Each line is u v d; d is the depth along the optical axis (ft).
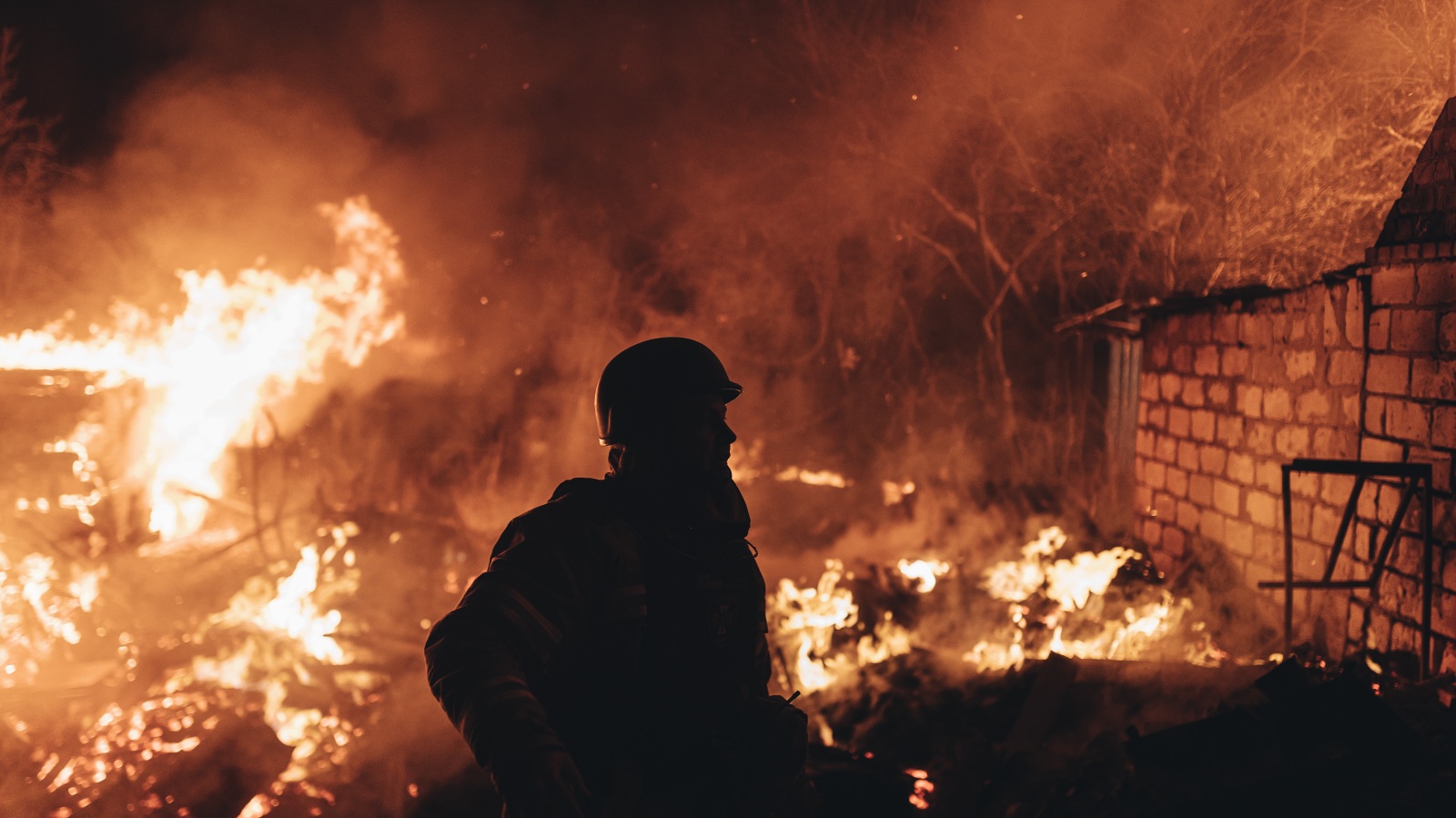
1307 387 22.80
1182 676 18.19
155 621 22.18
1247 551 25.54
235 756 18.35
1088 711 17.98
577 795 4.92
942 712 19.86
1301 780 12.05
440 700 5.19
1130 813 13.44
